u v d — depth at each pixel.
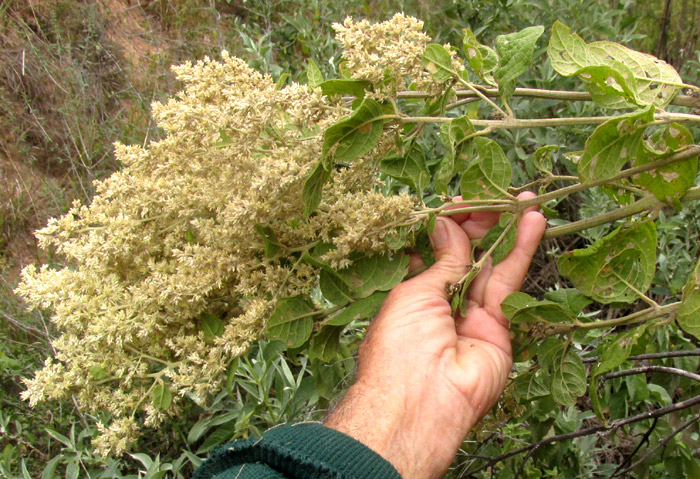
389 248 0.38
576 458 0.62
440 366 0.34
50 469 0.57
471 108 0.48
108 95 1.19
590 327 0.37
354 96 0.38
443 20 1.19
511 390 0.49
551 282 0.90
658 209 0.36
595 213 0.75
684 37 1.19
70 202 1.04
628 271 0.36
